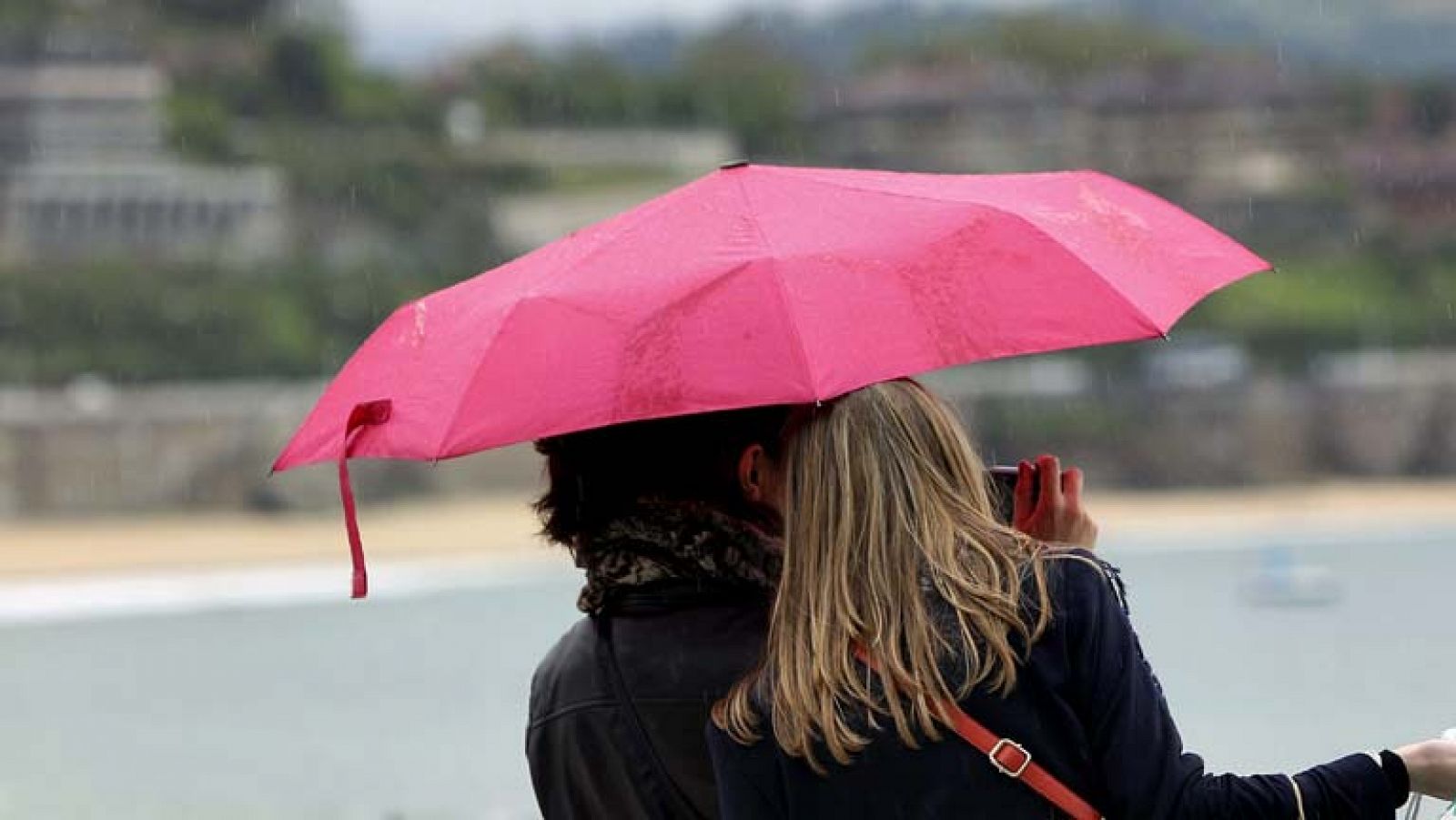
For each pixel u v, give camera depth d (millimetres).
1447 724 52688
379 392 13102
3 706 103938
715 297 12000
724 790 11672
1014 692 11070
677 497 13125
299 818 59188
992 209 12555
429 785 64875
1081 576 11328
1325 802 11141
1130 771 10984
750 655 12930
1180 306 12430
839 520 11430
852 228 12375
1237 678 71250
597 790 13227
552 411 12016
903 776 11094
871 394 11695
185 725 92125
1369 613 114875
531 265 13383
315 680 112062
